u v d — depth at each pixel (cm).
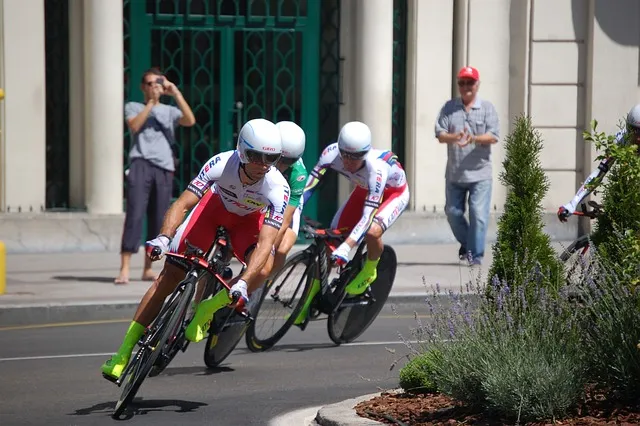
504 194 3662
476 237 3097
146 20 3434
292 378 1867
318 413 1532
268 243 1630
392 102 3600
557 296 1503
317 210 3603
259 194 1656
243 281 1595
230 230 1733
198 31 3478
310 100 3566
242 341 2225
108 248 3347
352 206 2167
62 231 3312
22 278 2864
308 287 2095
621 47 3628
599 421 1348
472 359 1438
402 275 2953
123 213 3369
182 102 2830
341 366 1970
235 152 1662
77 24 3372
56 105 3403
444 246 3519
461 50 3597
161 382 1831
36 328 2364
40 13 3303
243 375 1892
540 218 1636
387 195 2206
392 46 3509
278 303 2077
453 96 3628
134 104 2844
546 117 3634
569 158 3653
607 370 1416
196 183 1645
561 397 1365
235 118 3509
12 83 3294
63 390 1762
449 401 1514
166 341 1603
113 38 3309
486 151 3092
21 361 1998
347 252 2025
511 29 3631
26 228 3284
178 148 3472
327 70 3578
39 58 3309
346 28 3550
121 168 3369
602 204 1623
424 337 1797
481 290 1608
